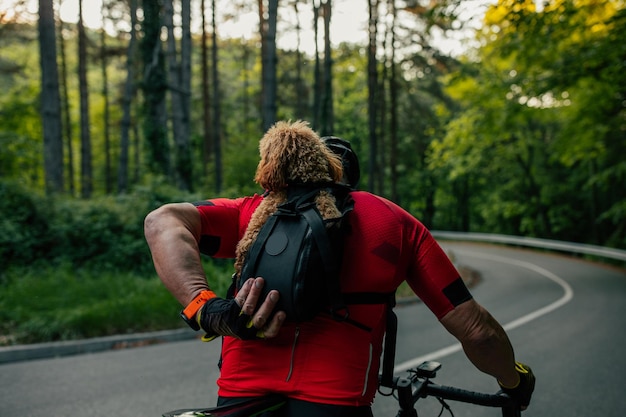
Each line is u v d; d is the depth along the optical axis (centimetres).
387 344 169
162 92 1642
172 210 161
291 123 166
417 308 1176
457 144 2419
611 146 2478
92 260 1206
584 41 1551
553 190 3584
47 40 1568
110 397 546
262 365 156
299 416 149
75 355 747
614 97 1766
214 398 545
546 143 3472
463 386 583
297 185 159
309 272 141
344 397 150
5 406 518
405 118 3177
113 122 4022
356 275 158
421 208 4822
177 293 146
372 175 2048
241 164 2022
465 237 3597
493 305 1216
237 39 3797
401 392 199
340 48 2875
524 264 2289
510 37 1509
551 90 1645
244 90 4053
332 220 150
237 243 173
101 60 2841
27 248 1152
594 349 760
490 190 4356
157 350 776
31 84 3431
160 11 1641
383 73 2627
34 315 838
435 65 2541
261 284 139
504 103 1748
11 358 712
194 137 3350
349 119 3909
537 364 683
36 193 1268
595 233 3322
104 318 834
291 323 155
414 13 2384
